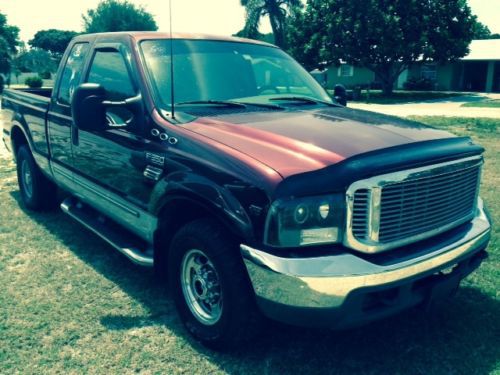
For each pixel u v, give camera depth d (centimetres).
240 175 288
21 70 6125
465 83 4269
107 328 357
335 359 326
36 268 455
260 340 342
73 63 491
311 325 278
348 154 284
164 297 404
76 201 522
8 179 795
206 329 328
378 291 278
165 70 392
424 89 4219
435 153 304
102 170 423
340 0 3225
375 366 319
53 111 506
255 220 278
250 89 421
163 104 370
